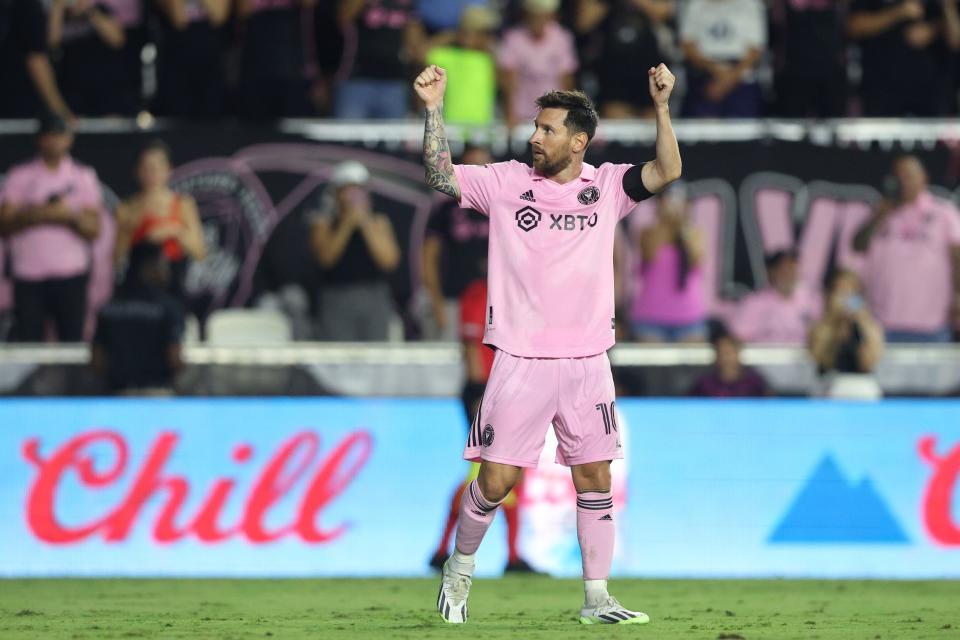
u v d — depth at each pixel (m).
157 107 46.69
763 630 21.39
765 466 39.00
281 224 43.91
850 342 42.62
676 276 43.56
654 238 43.62
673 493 38.78
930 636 20.53
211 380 42.06
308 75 46.56
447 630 20.86
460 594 22.17
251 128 44.16
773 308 44.16
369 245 42.97
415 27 46.69
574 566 38.28
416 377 42.56
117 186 43.62
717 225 44.69
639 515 38.66
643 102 47.31
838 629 21.89
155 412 38.44
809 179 44.78
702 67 46.88
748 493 38.91
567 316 20.64
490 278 20.89
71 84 46.09
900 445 39.22
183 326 41.75
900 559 38.84
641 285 43.88
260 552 38.06
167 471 38.22
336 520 38.34
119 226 43.09
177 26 46.19
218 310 43.59
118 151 43.78
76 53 46.03
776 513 38.88
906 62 47.56
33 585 34.47
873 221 44.69
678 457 38.91
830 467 39.09
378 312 43.12
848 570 38.75
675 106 48.91
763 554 38.72
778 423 39.16
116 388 41.28
